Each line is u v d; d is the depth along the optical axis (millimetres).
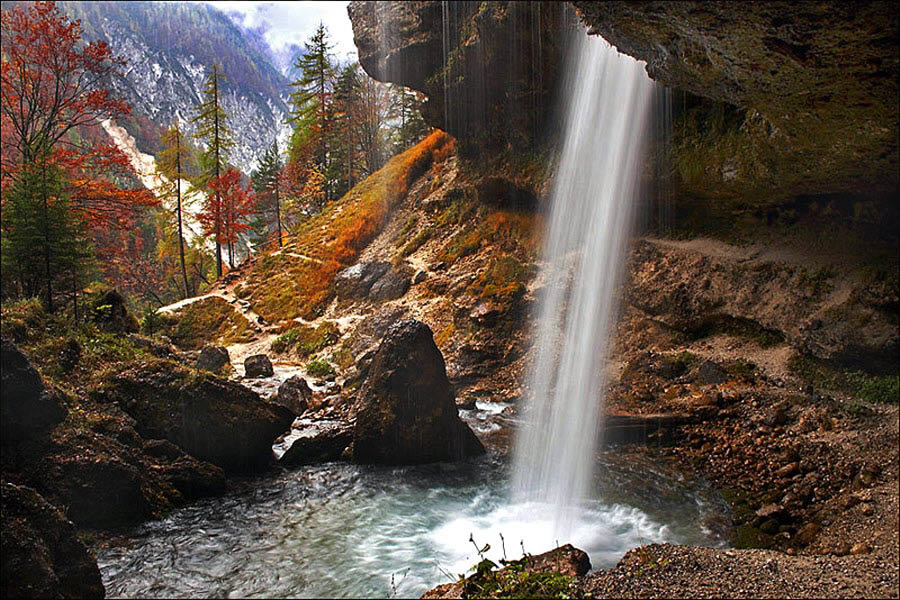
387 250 27391
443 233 25438
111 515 7973
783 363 13172
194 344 26156
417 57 21531
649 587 5863
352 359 20172
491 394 16547
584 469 10828
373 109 42156
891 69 6809
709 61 8234
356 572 7203
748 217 15141
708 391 13188
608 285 17672
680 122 14836
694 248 16188
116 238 37625
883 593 5676
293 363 21906
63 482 7523
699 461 10938
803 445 10273
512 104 20297
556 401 15023
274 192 41719
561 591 5699
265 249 36688
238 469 10484
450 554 7730
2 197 18672
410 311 21500
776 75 7801
